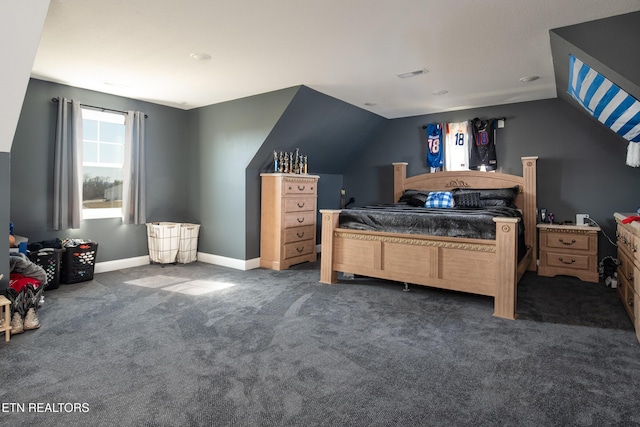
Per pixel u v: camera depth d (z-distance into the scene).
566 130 4.79
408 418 1.74
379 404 1.85
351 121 5.52
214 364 2.26
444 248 3.45
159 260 5.01
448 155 5.60
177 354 2.39
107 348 2.47
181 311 3.22
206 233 5.39
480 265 3.28
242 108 4.84
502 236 3.12
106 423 1.68
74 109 4.27
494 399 1.90
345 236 4.07
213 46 3.12
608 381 2.07
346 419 1.73
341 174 6.70
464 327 2.88
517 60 3.45
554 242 4.51
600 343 2.58
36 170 4.11
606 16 2.55
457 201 4.95
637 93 2.67
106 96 4.63
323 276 4.22
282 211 4.87
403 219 3.75
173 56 3.35
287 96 4.38
